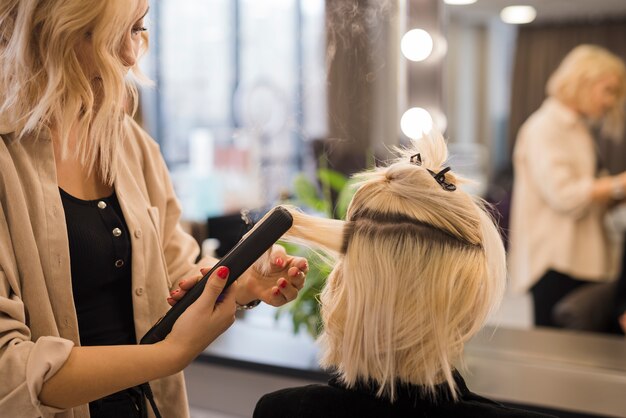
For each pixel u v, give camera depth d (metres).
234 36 2.39
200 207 2.27
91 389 0.77
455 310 0.75
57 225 0.89
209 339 0.80
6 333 0.80
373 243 0.77
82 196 0.96
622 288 1.67
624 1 1.60
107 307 0.98
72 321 0.91
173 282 1.09
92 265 0.94
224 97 2.61
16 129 0.87
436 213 0.77
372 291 0.76
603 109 1.65
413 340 0.75
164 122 2.66
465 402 0.78
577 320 1.69
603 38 1.63
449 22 1.66
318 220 0.80
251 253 0.79
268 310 1.85
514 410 0.77
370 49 1.68
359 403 0.79
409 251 0.75
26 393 0.76
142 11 0.89
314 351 1.68
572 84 1.65
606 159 1.67
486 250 0.80
